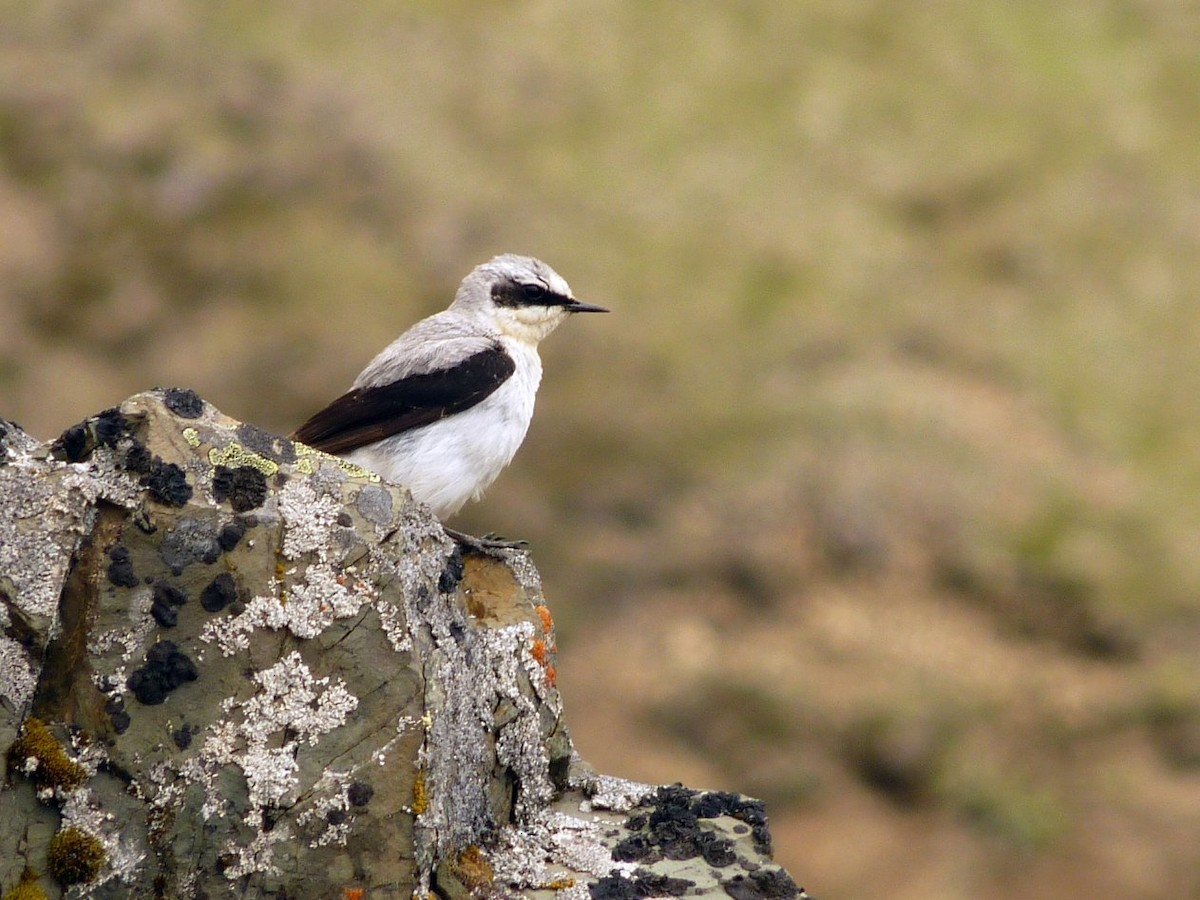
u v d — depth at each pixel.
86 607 5.08
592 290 23.33
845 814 16.55
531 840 5.85
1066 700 18.31
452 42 28.03
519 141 26.20
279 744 5.11
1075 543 20.36
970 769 16.95
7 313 20.98
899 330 24.09
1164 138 28.83
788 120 28.30
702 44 29.45
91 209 22.58
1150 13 32.34
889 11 31.27
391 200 23.77
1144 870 16.03
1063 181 27.64
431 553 5.60
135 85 24.64
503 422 8.41
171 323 21.38
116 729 5.03
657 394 21.80
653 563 19.25
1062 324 24.75
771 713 17.36
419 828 5.13
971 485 20.86
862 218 26.14
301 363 20.95
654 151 26.95
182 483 5.21
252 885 5.04
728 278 24.38
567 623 18.48
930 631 19.02
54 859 4.92
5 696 4.95
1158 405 23.27
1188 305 24.73
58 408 19.95
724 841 5.97
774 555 19.56
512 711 5.96
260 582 5.19
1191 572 20.16
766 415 21.67
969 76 29.69
